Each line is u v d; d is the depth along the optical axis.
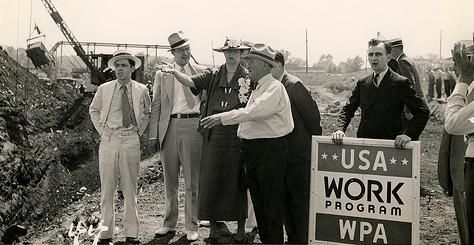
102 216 4.86
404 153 3.97
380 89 4.20
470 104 3.36
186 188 5.04
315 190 4.21
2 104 7.51
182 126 5.02
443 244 4.77
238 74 4.70
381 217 4.02
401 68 5.77
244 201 4.75
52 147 8.07
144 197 6.99
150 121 5.13
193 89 4.88
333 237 4.15
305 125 4.49
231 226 5.56
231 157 4.64
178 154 5.08
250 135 4.00
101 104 4.98
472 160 3.43
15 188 6.10
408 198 3.95
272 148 3.95
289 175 4.45
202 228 5.50
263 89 4.02
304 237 4.49
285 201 4.50
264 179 3.97
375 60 4.18
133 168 4.87
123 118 4.82
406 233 3.95
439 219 5.60
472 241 3.49
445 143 4.39
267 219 4.12
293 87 4.49
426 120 4.02
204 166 4.73
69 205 6.99
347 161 4.14
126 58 4.85
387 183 4.01
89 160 9.02
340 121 4.46
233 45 4.61
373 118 4.23
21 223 5.89
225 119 3.90
